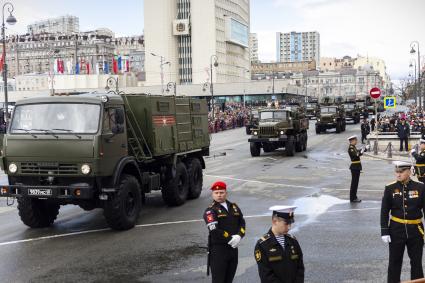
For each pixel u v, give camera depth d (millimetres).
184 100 16094
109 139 11930
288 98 124500
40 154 11711
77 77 136500
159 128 14211
